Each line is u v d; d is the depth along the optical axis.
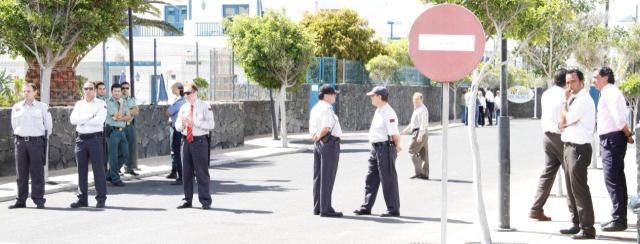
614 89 10.54
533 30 11.96
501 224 10.92
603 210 12.68
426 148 18.02
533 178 18.41
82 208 13.54
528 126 44.41
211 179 18.03
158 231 11.26
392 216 12.69
